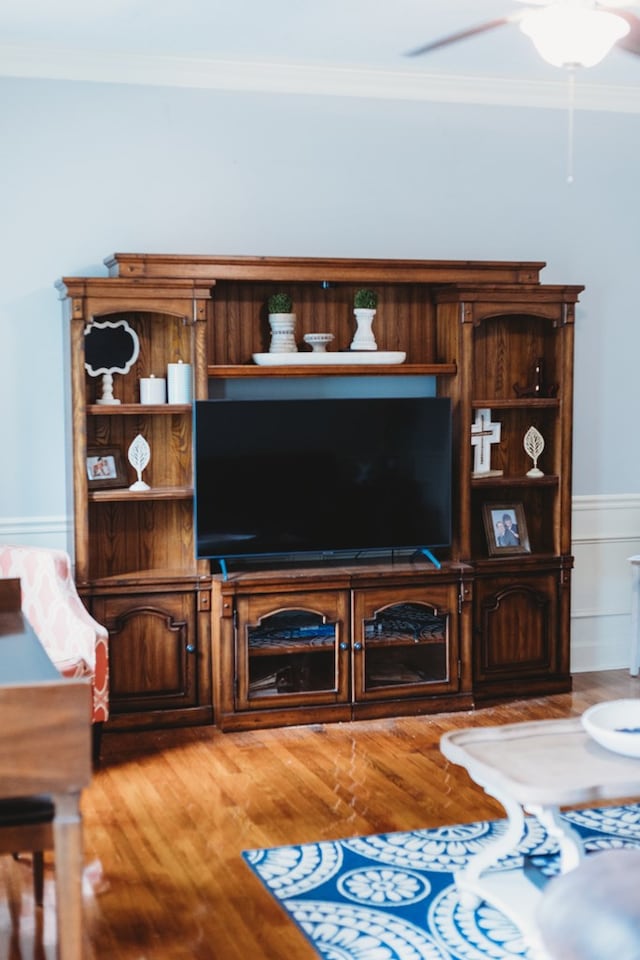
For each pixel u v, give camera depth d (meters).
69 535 5.10
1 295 5.04
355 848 3.69
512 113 5.70
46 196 5.08
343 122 5.45
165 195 5.24
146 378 5.09
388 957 2.97
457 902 3.30
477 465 5.54
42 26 4.66
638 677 5.91
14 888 3.40
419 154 5.58
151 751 4.71
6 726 2.20
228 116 5.29
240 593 4.96
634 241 5.96
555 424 5.58
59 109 5.07
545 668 5.56
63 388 5.14
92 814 3.99
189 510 5.27
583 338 5.89
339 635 5.11
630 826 3.91
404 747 4.75
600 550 6.00
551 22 3.26
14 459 5.11
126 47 4.97
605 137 5.86
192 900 3.30
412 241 5.61
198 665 5.06
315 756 4.64
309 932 3.11
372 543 5.29
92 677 4.36
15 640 3.05
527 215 5.77
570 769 3.05
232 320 5.29
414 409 5.28
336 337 5.45
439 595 5.24
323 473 5.20
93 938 3.06
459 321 5.29
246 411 5.06
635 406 6.01
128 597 4.94
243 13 4.48
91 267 5.16
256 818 3.95
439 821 3.93
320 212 5.46
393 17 4.55
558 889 2.05
